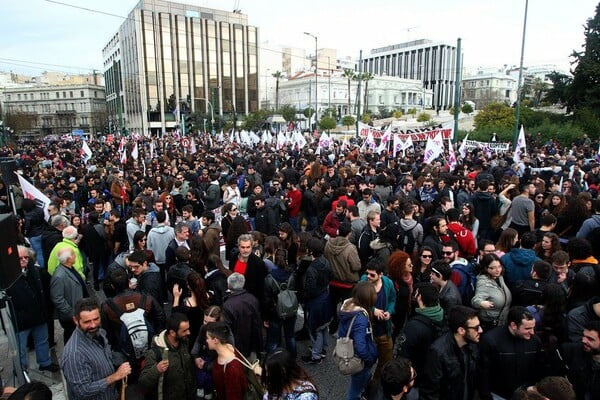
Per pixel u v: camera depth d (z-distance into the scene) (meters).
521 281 4.74
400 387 2.97
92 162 20.94
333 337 6.27
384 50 148.75
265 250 6.01
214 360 3.74
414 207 7.11
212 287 5.19
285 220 9.73
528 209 7.71
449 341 3.64
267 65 111.06
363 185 9.89
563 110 53.97
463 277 5.05
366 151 19.34
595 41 39.75
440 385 3.56
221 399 3.59
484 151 20.69
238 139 41.84
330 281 5.84
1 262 3.84
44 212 8.03
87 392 3.51
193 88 84.25
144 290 4.97
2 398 3.31
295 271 5.57
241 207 10.59
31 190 8.01
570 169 12.59
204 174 13.12
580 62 38.97
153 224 8.11
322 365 5.62
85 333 3.62
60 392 5.00
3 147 33.72
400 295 5.23
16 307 5.04
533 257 5.00
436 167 12.95
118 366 4.01
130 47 83.69
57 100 112.12
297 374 2.99
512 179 9.84
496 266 4.57
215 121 70.88
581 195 7.97
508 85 128.62
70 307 5.29
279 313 5.10
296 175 12.86
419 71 136.88
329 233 7.56
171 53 81.44
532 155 21.14
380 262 4.71
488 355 3.70
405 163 15.31
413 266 5.73
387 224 7.37
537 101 65.12
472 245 6.02
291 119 68.69
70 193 10.28
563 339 3.97
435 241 6.11
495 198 8.31
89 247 8.23
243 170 13.92
